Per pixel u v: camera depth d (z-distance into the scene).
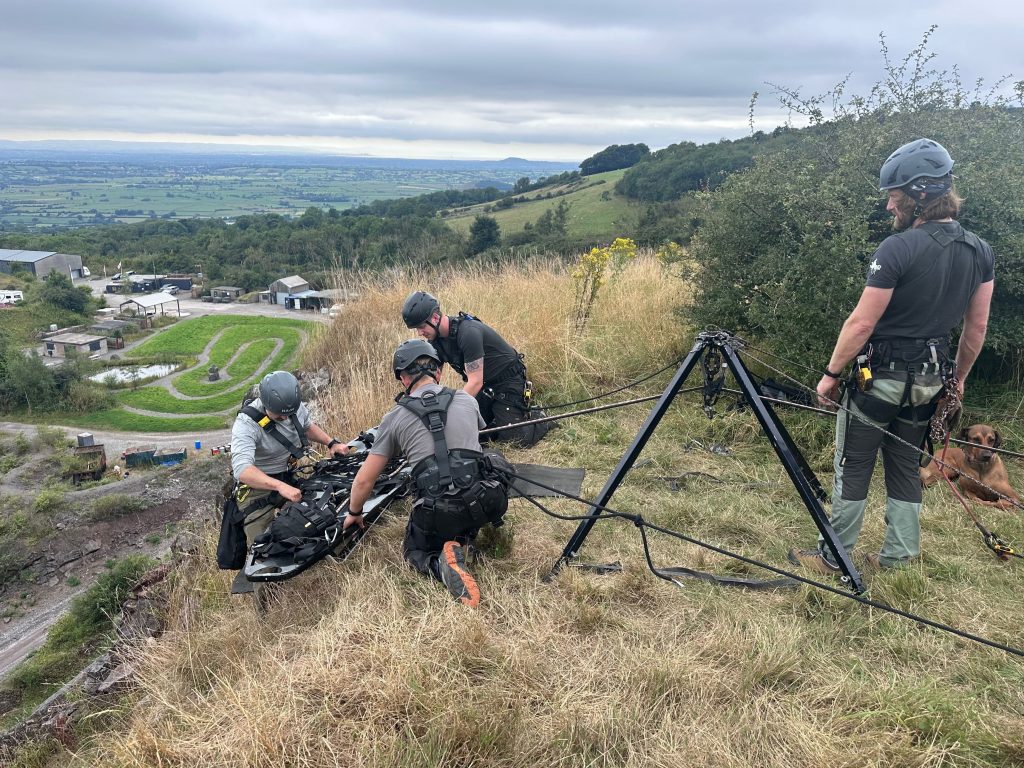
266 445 3.97
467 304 8.31
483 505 3.20
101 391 58.41
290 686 2.56
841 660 2.71
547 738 2.33
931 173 2.77
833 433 4.84
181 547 4.81
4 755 3.74
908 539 3.21
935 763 2.13
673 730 2.34
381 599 3.20
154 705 3.08
